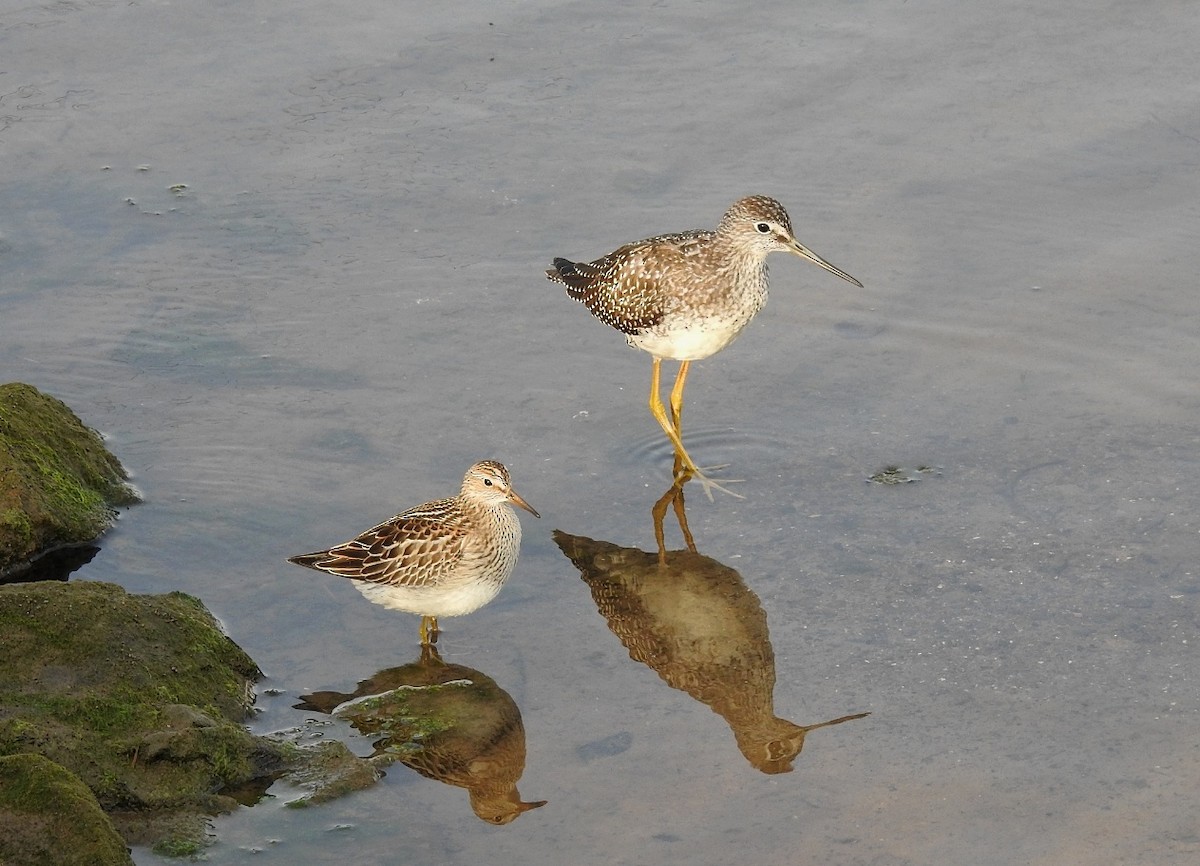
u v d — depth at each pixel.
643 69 19.38
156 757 10.02
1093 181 17.14
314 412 14.51
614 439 14.38
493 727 10.79
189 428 14.28
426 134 18.39
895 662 11.32
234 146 18.27
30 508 12.46
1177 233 16.38
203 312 15.88
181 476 13.68
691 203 17.17
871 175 17.53
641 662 11.51
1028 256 16.34
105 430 14.23
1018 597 11.95
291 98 19.03
